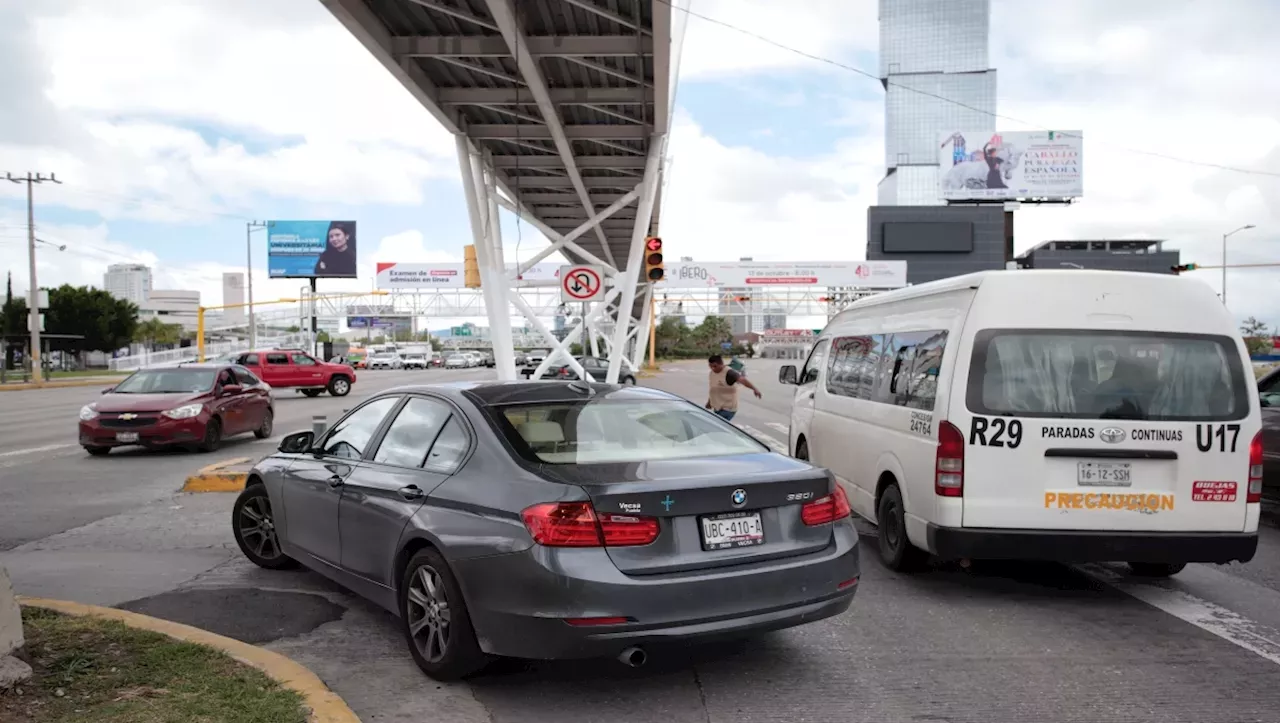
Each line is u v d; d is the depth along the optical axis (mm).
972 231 95875
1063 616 5715
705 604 3984
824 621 5578
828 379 8750
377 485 5023
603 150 21562
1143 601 6082
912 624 5523
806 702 4270
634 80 15305
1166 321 5844
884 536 6938
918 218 96000
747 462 4570
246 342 110938
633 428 4883
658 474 4207
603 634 3838
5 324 74812
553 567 3865
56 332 78312
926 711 4164
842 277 66500
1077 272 5879
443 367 82562
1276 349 70062
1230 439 5723
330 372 34281
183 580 6477
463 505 4344
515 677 4574
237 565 6938
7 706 3779
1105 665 4797
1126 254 108562
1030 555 5676
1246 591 6359
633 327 69812
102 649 4477
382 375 58281
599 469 4254
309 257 77812
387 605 4957
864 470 7340
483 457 4488
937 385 5953
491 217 20969
